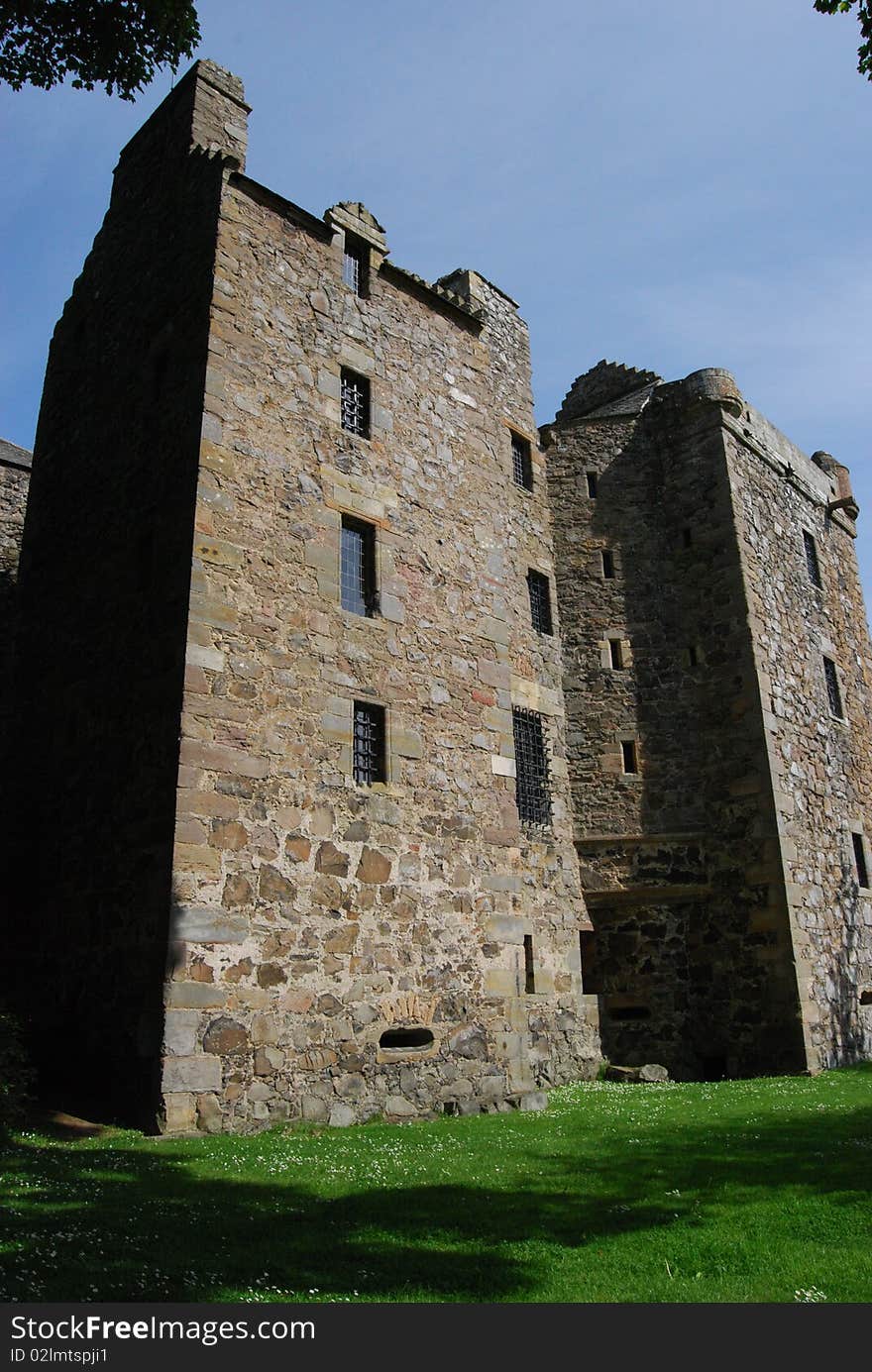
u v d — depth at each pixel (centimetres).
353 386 1262
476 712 1278
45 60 933
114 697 1070
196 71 1284
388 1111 1022
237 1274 487
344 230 1286
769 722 1584
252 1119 902
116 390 1259
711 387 1750
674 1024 1496
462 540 1338
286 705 1039
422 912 1123
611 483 1761
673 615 1683
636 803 1573
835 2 772
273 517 1087
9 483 1738
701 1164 775
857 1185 690
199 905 910
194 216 1186
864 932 1753
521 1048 1191
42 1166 691
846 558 2197
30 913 1127
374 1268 506
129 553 1120
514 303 1759
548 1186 704
